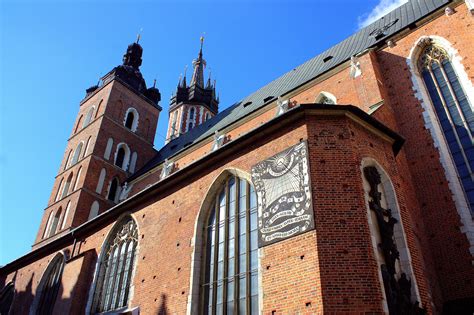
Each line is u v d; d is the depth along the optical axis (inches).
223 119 1572.3
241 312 611.8
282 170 627.2
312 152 604.4
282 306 517.3
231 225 709.3
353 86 1014.4
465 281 661.9
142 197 948.6
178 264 751.1
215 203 768.3
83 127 1916.8
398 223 588.4
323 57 1382.9
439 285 685.9
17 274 1288.1
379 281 493.4
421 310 510.0
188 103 2524.6
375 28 1259.8
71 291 968.9
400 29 1010.7
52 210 1686.8
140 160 1894.7
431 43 941.8
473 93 807.7
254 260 632.4
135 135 1930.4
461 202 727.7
